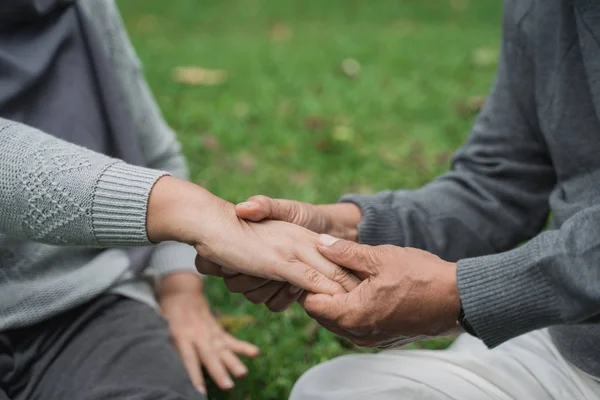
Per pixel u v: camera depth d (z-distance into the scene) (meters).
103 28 1.90
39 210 1.41
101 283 1.66
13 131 1.46
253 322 2.28
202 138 3.50
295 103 4.08
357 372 1.48
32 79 1.68
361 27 6.70
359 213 1.66
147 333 1.65
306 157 3.40
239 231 1.46
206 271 1.60
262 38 6.21
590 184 1.36
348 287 1.42
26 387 1.56
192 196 1.45
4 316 1.55
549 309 1.20
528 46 1.45
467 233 1.61
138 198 1.42
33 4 1.67
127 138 1.85
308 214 1.60
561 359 1.46
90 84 1.82
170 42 5.95
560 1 1.35
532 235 1.64
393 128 3.79
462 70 4.76
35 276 1.62
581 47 1.30
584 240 1.17
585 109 1.35
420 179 3.22
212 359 1.95
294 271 1.44
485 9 7.31
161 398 1.47
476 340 1.59
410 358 1.49
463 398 1.39
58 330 1.62
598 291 1.14
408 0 7.69
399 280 1.30
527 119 1.55
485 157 1.63
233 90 4.31
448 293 1.28
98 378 1.53
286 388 2.00
